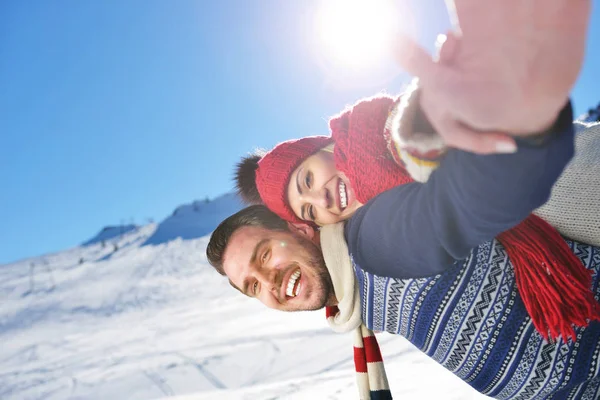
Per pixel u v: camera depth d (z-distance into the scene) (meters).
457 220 0.96
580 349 1.39
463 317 1.40
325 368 7.66
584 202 1.36
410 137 0.84
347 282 1.56
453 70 0.61
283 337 10.70
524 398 1.50
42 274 63.12
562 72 0.59
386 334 6.16
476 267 1.37
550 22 0.57
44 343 23.38
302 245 1.78
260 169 2.18
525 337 1.39
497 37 0.59
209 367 9.59
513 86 0.59
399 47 0.59
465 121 0.63
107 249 79.19
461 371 1.51
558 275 1.30
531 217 1.36
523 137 0.73
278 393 3.96
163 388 8.98
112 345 18.41
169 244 73.75
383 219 1.25
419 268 1.23
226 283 38.56
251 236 1.82
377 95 1.82
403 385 3.20
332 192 2.04
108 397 9.14
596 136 1.41
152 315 30.05
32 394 11.29
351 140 1.77
